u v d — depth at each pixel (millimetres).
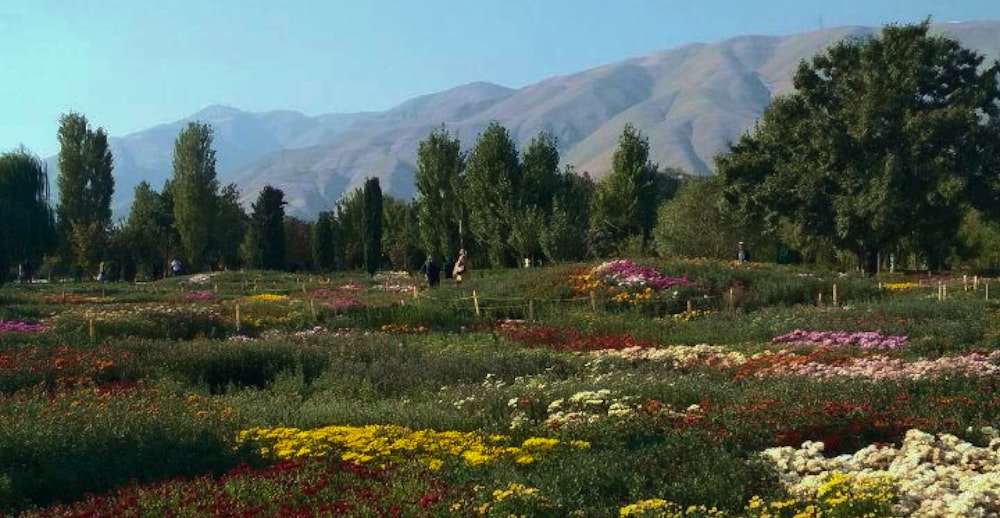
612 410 12672
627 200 65250
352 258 90188
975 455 10031
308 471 10047
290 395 17047
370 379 18391
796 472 9844
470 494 9164
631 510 8453
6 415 12641
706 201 62875
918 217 50750
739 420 11875
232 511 8711
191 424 12305
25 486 10031
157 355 19969
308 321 29812
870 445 10680
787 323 24969
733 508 8961
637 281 33125
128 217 83812
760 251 69188
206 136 82062
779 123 57094
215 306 33750
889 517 8133
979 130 51500
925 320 23312
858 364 17297
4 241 60750
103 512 8914
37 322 28734
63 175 84250
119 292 47250
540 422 12969
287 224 101938
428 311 29500
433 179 63000
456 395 15523
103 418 12203
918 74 52562
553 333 25734
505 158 57750
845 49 55969
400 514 8484
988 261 61812
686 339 24250
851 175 51594
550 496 9023
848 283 34344
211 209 82062
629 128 65812
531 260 55312
